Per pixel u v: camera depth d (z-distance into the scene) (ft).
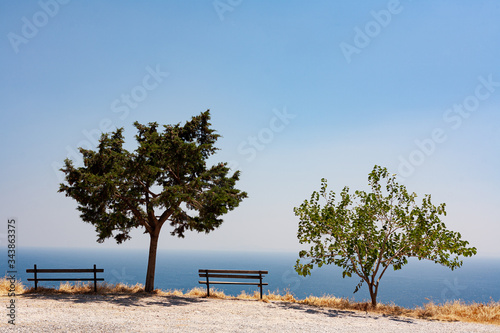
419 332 32.99
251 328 31.27
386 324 37.58
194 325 31.50
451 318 43.91
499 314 44.55
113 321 30.99
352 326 34.94
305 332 30.48
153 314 36.78
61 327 26.86
